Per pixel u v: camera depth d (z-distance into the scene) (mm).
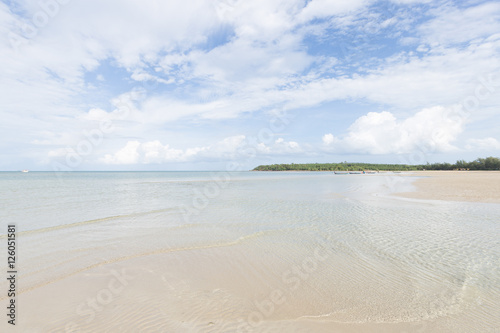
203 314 4941
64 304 5367
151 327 4547
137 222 12867
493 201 17250
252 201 19922
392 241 9094
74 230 11359
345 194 24109
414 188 27406
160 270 7094
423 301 5230
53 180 55438
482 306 4973
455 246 8367
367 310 4973
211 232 10922
